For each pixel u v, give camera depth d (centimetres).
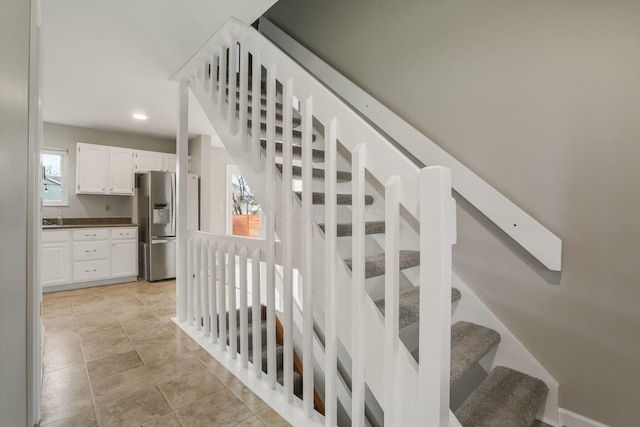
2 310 60
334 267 136
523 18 166
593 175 146
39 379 156
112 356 218
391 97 223
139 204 473
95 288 407
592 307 149
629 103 137
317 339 250
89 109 381
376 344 126
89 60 259
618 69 139
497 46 175
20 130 82
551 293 161
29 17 107
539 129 161
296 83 157
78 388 179
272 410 163
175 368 203
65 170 450
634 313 138
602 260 145
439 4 198
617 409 143
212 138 521
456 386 195
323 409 238
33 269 129
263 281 355
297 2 287
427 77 204
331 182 134
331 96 138
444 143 197
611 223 142
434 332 97
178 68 274
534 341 167
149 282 441
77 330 265
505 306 177
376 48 231
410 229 213
